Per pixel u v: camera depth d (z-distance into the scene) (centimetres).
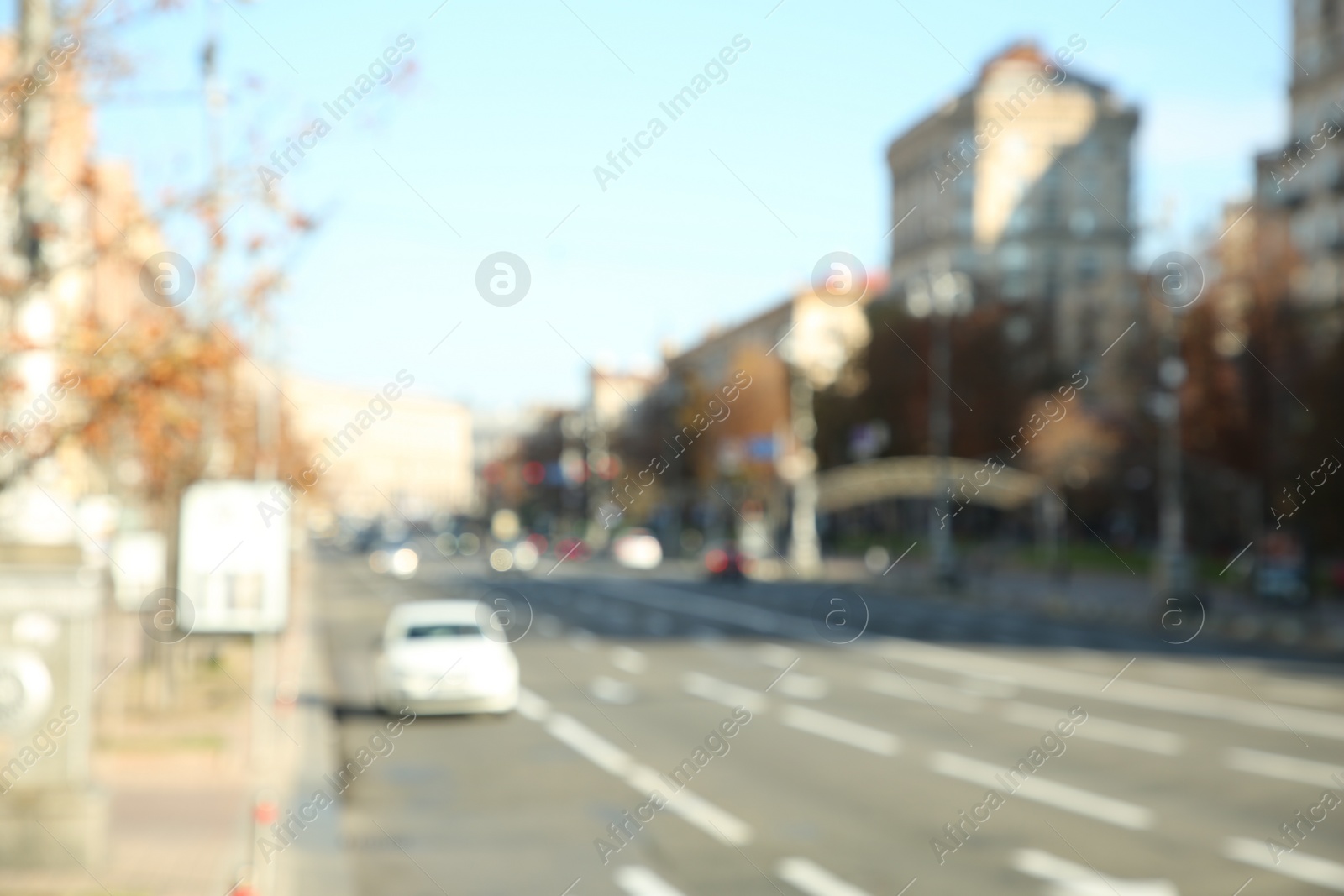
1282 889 1998
